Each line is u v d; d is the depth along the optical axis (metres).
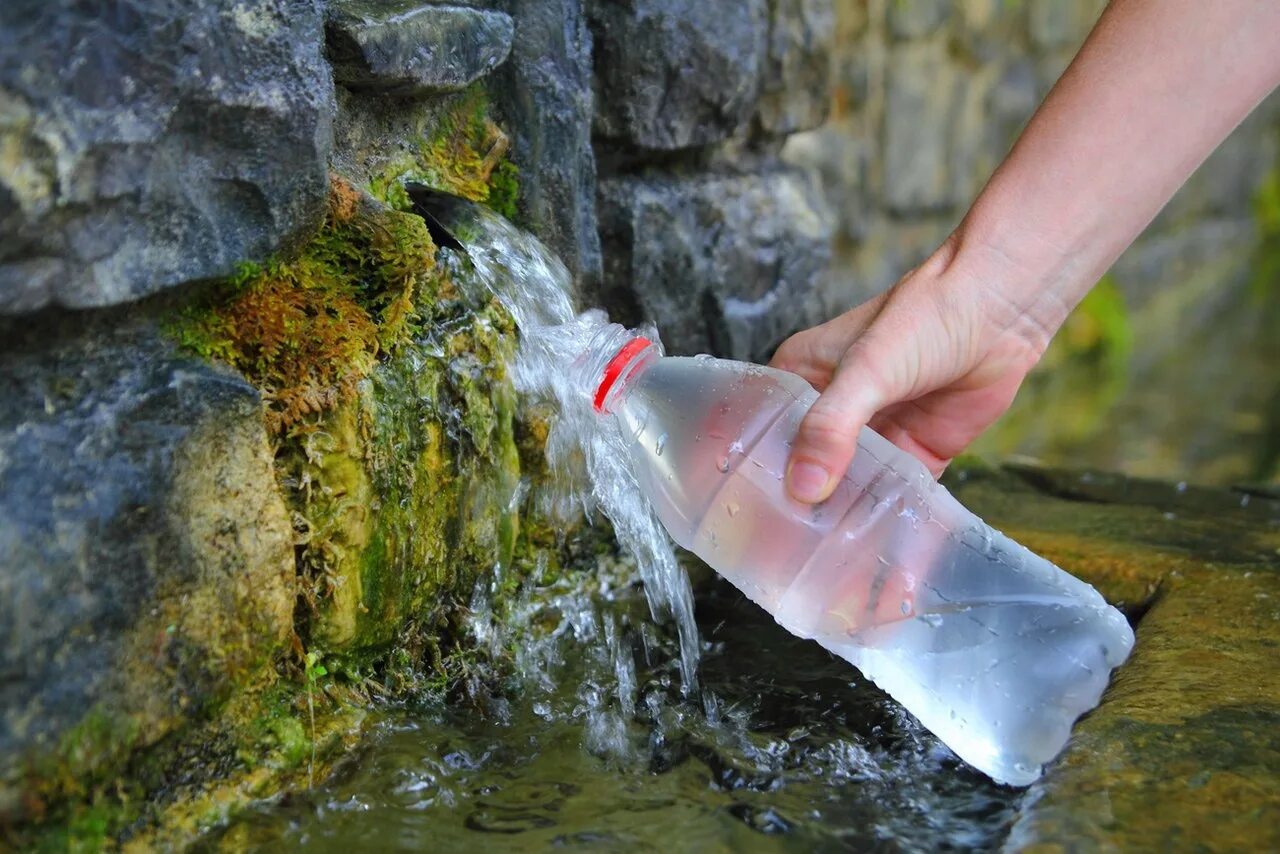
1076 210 0.51
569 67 0.60
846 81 0.99
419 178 0.55
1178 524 0.66
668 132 0.67
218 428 0.42
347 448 0.46
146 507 0.40
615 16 0.64
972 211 0.52
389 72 0.50
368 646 0.49
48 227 0.38
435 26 0.52
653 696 0.52
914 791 0.46
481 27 0.54
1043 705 0.48
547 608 0.57
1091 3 1.19
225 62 0.41
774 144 0.77
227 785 0.43
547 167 0.60
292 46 0.43
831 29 0.77
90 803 0.40
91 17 0.38
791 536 0.49
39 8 0.37
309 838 0.43
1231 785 0.42
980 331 0.51
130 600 0.40
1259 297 1.48
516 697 0.51
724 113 0.69
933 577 0.49
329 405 0.46
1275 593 0.56
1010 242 0.51
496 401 0.53
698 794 0.46
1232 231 1.49
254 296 0.45
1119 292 1.33
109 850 0.40
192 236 0.42
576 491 0.59
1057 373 1.24
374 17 0.50
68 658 0.39
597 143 0.66
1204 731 0.45
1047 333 0.53
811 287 0.77
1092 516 0.67
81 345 0.40
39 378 0.39
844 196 1.01
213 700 0.42
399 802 0.45
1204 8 0.49
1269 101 1.51
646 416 0.51
